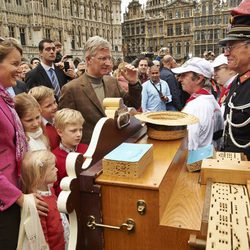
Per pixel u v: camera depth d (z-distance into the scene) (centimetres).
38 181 211
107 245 141
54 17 3042
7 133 205
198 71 281
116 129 173
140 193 129
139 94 323
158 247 133
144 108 588
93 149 147
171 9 4450
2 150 205
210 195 146
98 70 301
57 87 518
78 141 272
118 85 335
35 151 221
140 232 134
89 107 300
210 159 179
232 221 119
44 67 512
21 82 487
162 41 4631
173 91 625
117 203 134
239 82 247
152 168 144
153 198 128
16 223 197
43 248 197
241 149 239
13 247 195
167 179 143
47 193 220
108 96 316
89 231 140
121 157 137
